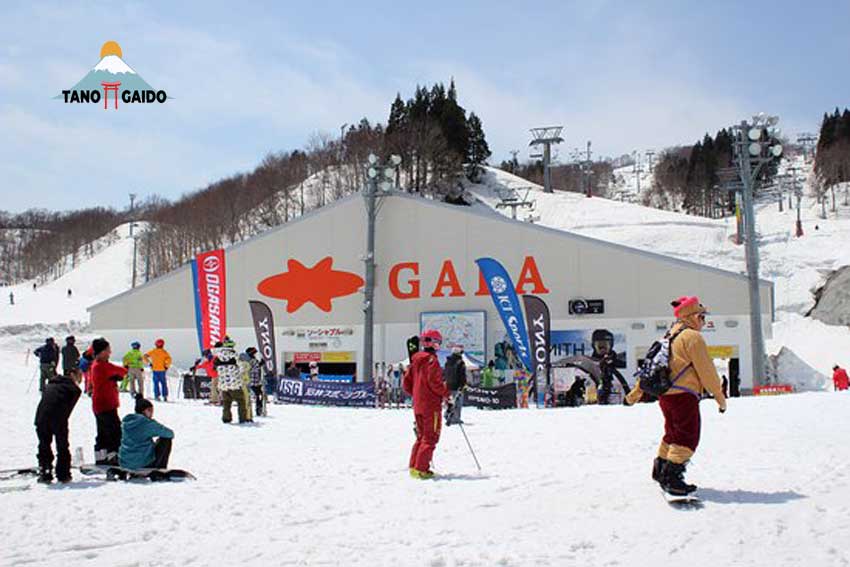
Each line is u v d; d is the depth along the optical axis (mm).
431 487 8828
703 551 5844
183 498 8617
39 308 79625
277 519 7449
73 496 8859
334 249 44781
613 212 110375
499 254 41625
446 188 122188
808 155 182000
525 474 9273
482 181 136250
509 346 41094
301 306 45031
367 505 7977
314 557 6035
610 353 24281
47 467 9836
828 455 9289
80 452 11391
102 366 10922
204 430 16141
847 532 6160
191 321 47219
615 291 39562
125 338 48219
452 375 15453
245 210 115562
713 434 11539
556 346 40125
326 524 7191
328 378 43844
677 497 7078
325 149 127000
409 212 43469
